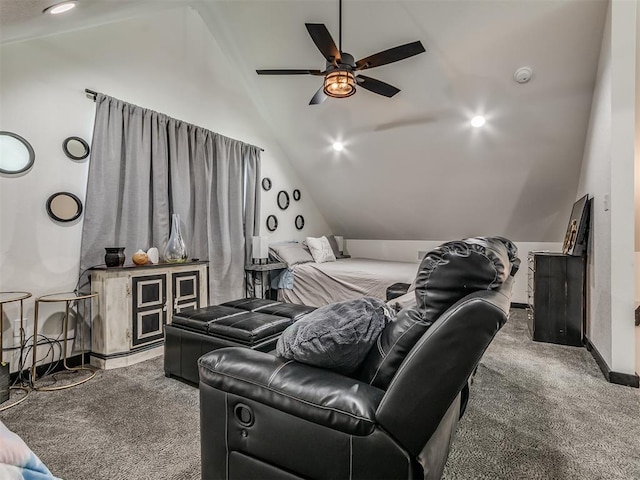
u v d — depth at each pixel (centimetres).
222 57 425
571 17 279
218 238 402
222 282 406
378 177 507
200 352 232
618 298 243
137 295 282
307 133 487
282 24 364
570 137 366
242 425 119
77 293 273
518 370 266
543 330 338
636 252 342
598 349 280
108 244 290
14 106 244
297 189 561
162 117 337
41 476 59
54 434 176
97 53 295
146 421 189
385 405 95
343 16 332
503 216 488
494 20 296
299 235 565
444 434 121
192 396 220
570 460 158
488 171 436
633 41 242
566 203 439
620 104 246
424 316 104
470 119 385
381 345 115
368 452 97
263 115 488
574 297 327
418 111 399
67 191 272
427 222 551
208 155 391
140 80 331
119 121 300
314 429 105
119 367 269
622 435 178
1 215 239
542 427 185
